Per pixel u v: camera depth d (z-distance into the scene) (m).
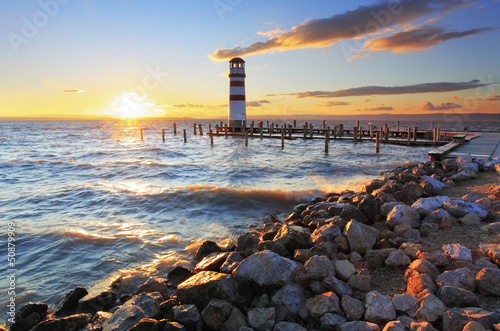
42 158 24.62
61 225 8.64
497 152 15.30
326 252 5.10
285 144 34.94
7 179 15.99
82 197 11.92
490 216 5.96
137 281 5.59
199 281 4.16
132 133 70.88
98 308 4.61
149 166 19.78
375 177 15.34
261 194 11.94
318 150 28.83
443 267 4.31
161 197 11.72
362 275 4.12
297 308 3.86
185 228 8.51
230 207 10.64
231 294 3.98
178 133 67.25
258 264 4.35
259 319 3.61
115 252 6.85
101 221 9.11
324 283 4.06
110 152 28.77
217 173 17.31
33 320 4.25
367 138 33.41
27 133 68.94
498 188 7.48
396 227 5.80
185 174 17.23
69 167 19.59
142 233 8.05
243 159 23.69
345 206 7.01
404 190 7.86
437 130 27.77
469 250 4.52
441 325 3.18
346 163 20.59
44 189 13.34
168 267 6.10
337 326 3.42
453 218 6.00
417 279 3.89
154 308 3.96
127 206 10.73
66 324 3.92
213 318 3.74
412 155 23.97
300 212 9.11
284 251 5.26
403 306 3.51
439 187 9.04
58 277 5.79
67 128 103.75
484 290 3.65
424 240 5.44
